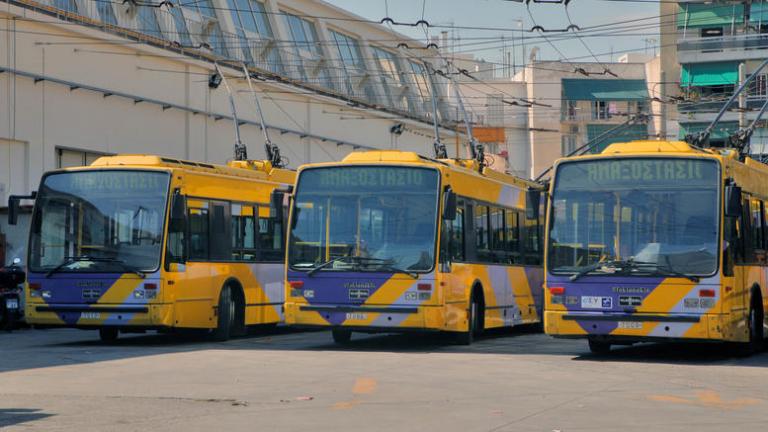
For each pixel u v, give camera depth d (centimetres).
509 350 3822
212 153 7356
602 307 3334
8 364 3212
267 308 4584
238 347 3934
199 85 7212
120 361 3294
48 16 5934
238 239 4388
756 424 2039
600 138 5412
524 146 14850
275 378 2805
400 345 4047
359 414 2153
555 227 3428
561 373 2961
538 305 4859
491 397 2425
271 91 8006
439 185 3738
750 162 3712
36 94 5897
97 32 6278
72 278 3969
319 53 9038
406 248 3706
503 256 4406
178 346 4003
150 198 3972
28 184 5850
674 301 3266
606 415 2148
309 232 3797
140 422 2050
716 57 11050
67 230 4025
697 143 4156
